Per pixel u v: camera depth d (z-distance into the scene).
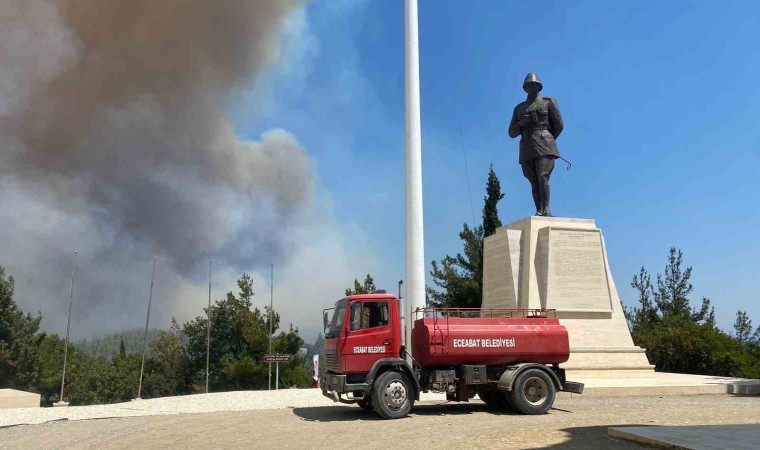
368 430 12.87
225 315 54.78
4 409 18.94
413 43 24.39
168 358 57.56
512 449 9.94
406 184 23.22
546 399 15.66
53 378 62.03
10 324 54.84
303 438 11.91
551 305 24.56
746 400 18.55
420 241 22.62
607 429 11.94
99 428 13.82
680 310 50.16
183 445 11.35
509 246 25.89
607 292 25.36
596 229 25.92
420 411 16.45
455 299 40.25
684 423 13.21
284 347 52.56
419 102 24.05
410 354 15.70
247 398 20.94
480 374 15.82
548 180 26.83
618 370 24.11
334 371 15.40
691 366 33.97
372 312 15.41
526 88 27.42
